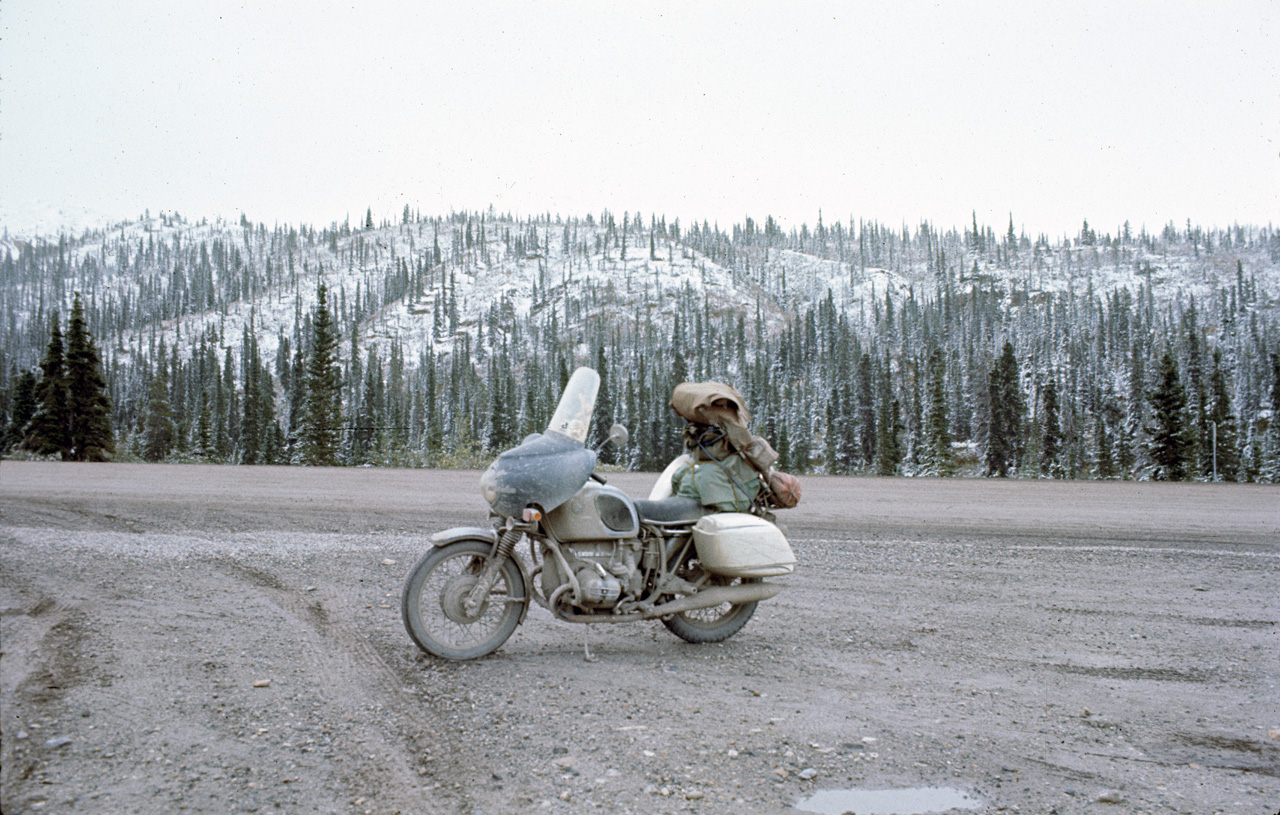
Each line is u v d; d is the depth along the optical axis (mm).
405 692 4008
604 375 102375
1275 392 88188
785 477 5395
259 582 6375
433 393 149625
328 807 2701
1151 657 5066
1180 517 12148
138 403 143500
